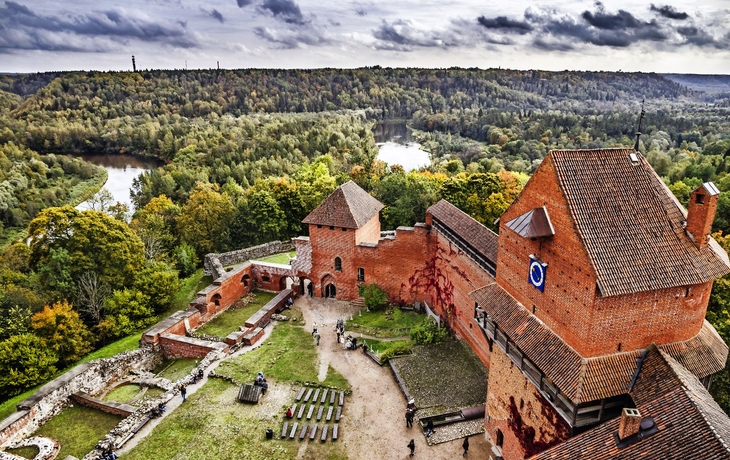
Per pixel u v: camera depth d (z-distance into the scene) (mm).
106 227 59031
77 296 54375
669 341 23594
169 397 37312
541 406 25453
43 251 58406
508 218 29125
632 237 22828
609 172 24438
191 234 78562
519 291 28438
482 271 37531
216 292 53844
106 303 53969
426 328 43781
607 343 22594
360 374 39875
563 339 24375
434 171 100375
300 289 57375
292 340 46000
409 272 51156
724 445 17203
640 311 22469
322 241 53906
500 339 29047
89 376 40594
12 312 48156
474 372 38281
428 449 31516
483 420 33969
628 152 25250
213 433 33219
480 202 64812
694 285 22938
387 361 41031
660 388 21047
